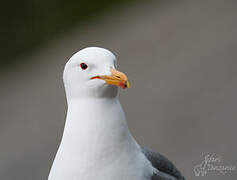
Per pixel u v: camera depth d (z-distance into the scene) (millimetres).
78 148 5477
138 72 17953
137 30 21969
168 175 6238
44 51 22109
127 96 16078
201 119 13445
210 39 18844
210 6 22281
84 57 5586
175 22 21688
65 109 16891
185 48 18812
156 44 20141
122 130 5535
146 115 14359
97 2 24094
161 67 17734
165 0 24578
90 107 5535
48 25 23188
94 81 5500
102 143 5449
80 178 5438
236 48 17344
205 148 11953
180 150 12250
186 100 14773
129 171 5559
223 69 16188
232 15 20516
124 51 20172
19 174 13242
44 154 14000
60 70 20125
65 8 23609
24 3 23219
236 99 14148
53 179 5609
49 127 15820
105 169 5438
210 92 14891
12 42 22766
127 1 24703
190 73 16594
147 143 12852
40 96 18609
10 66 21906
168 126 13555
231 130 12703
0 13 23000
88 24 23000
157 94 15695
